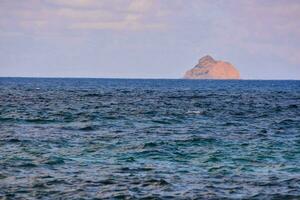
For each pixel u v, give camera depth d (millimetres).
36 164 43719
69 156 47781
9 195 33719
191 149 53062
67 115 87562
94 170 41844
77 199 33156
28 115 86188
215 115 94375
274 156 50000
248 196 34688
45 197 33469
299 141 60812
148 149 52094
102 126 72750
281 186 37531
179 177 39875
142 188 36188
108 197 33812
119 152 50438
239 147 55156
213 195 34750
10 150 50156
